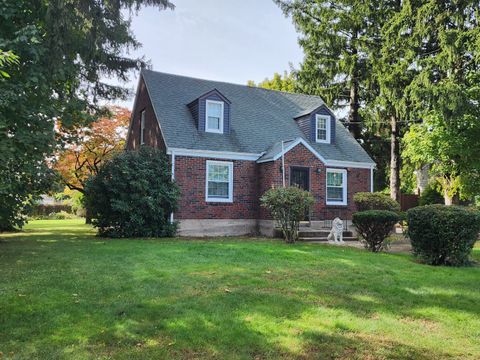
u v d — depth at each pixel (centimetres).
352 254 989
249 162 1666
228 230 1603
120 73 1803
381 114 2358
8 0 884
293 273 726
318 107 1894
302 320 458
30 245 1101
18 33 850
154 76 1845
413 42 1891
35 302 511
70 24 1085
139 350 371
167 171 1481
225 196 1619
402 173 3078
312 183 1653
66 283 614
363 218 1087
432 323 466
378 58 2152
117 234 1408
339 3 2333
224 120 1688
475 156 1581
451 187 1808
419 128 1759
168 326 430
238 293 566
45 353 361
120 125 2238
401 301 553
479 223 881
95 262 805
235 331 418
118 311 476
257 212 1661
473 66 1764
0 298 528
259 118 1880
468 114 1577
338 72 2441
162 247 1048
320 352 375
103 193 1423
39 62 991
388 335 422
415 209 941
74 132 1316
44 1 1036
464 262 893
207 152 1574
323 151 1827
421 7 1811
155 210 1415
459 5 1709
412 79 1942
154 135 1697
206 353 367
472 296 589
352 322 456
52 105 980
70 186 2202
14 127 871
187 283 622
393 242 1382
